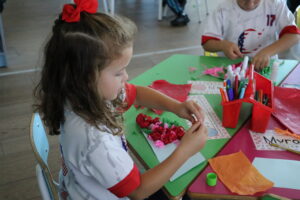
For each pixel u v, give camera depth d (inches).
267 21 58.2
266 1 57.0
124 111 36.6
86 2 24.5
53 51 24.8
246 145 34.0
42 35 128.3
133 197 27.9
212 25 58.3
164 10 157.1
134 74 101.8
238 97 36.3
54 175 63.6
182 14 144.9
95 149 25.6
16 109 83.6
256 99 36.9
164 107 37.6
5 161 66.9
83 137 25.8
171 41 128.1
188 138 30.0
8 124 77.8
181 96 42.8
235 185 28.9
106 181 26.2
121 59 25.3
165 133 35.3
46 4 168.2
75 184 29.8
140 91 39.3
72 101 25.9
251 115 39.0
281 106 40.0
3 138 73.2
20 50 115.6
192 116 35.3
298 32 55.4
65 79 25.1
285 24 56.7
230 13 58.2
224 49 54.3
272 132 35.9
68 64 24.5
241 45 60.6
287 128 36.3
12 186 61.3
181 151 29.1
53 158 67.6
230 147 33.7
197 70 50.9
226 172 30.4
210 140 34.9
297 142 34.2
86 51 23.8
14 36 127.7
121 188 26.4
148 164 32.0
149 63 109.1
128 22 27.0
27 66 104.6
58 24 24.9
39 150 34.0
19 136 73.8
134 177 26.9
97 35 23.8
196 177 30.2
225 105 35.7
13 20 145.6
